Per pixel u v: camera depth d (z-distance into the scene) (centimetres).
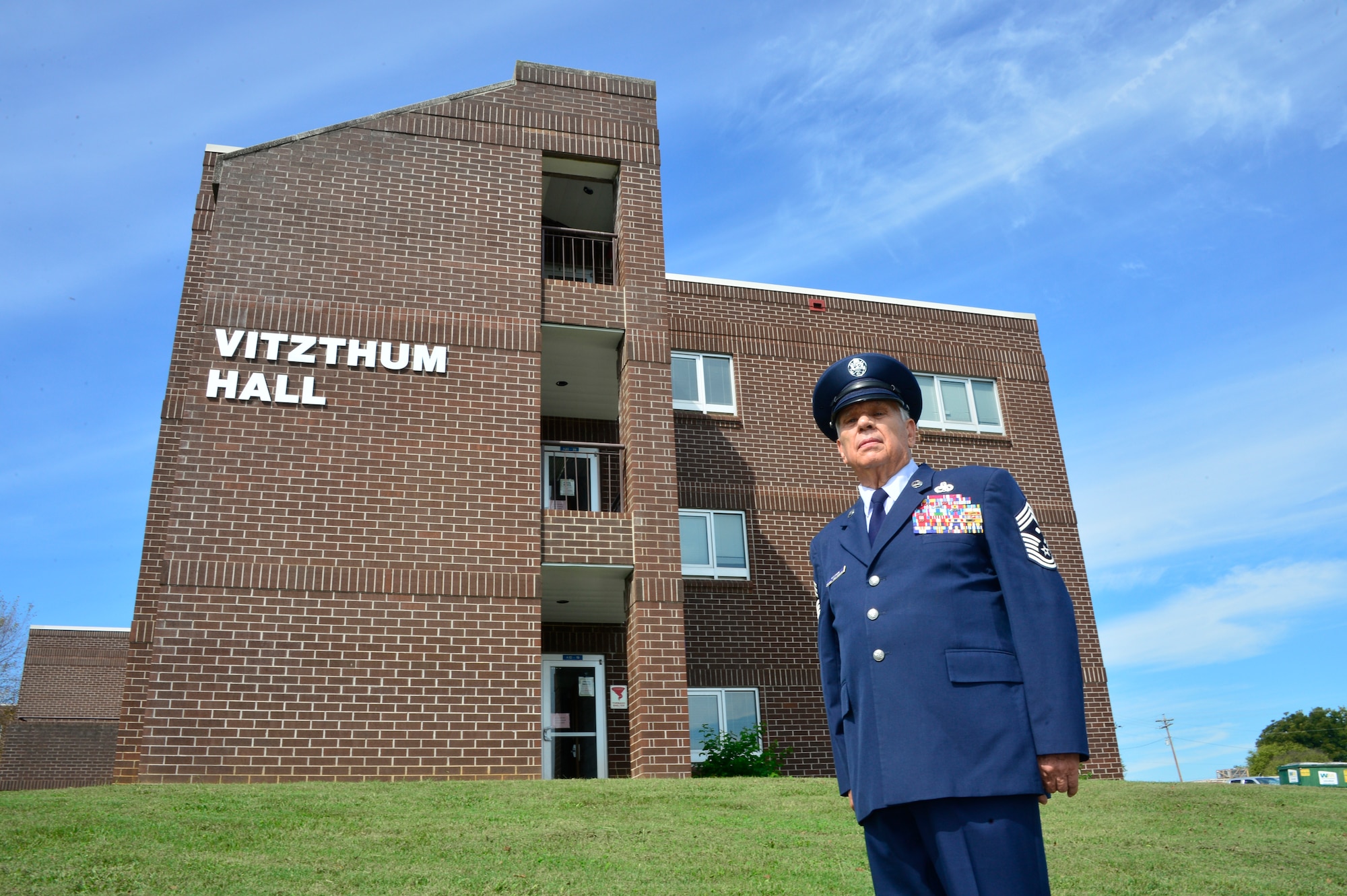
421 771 1060
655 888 537
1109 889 584
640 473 1269
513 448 1213
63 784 2888
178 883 506
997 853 264
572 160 1412
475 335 1249
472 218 1305
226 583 1069
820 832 714
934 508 306
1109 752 1631
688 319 1703
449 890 514
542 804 797
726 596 1552
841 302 1814
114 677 3031
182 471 1098
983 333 1889
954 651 285
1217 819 823
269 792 809
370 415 1178
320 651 1073
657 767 1138
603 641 1434
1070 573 1748
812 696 1538
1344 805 885
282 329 1183
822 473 1681
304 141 1270
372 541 1128
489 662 1119
